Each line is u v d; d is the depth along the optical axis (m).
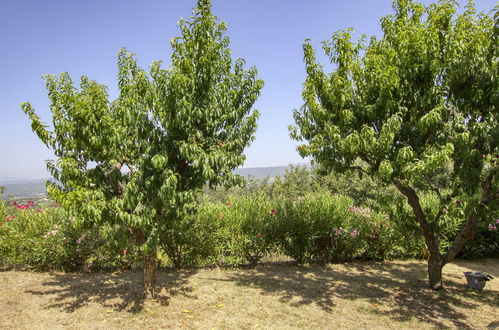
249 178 23.97
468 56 3.74
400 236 6.73
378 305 4.33
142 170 3.72
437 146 4.02
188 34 4.25
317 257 6.67
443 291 4.87
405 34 4.13
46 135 3.75
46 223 6.23
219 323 3.72
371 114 4.18
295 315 3.98
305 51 4.71
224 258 6.24
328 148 4.43
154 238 3.86
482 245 7.09
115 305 4.20
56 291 4.76
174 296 4.55
